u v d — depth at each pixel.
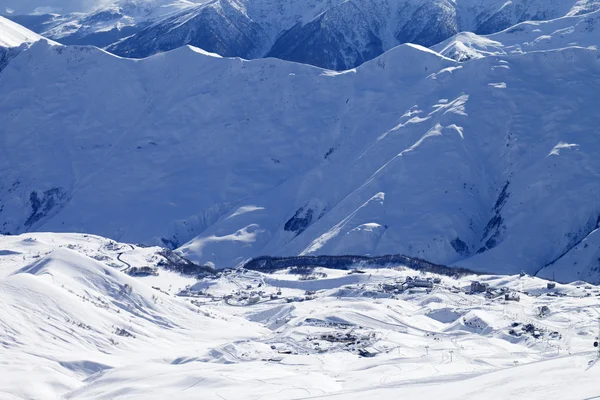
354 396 188.75
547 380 171.38
